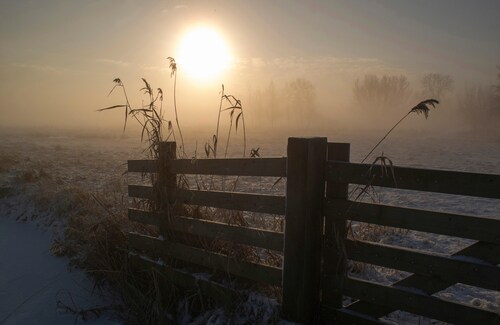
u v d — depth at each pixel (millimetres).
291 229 3377
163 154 4594
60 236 6664
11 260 6090
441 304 2898
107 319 4438
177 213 4613
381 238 6277
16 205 8773
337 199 3334
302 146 3254
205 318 3947
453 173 2781
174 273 4449
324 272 3457
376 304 3252
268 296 3875
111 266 5078
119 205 7211
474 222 2719
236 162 3885
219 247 4328
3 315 4590
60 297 4918
